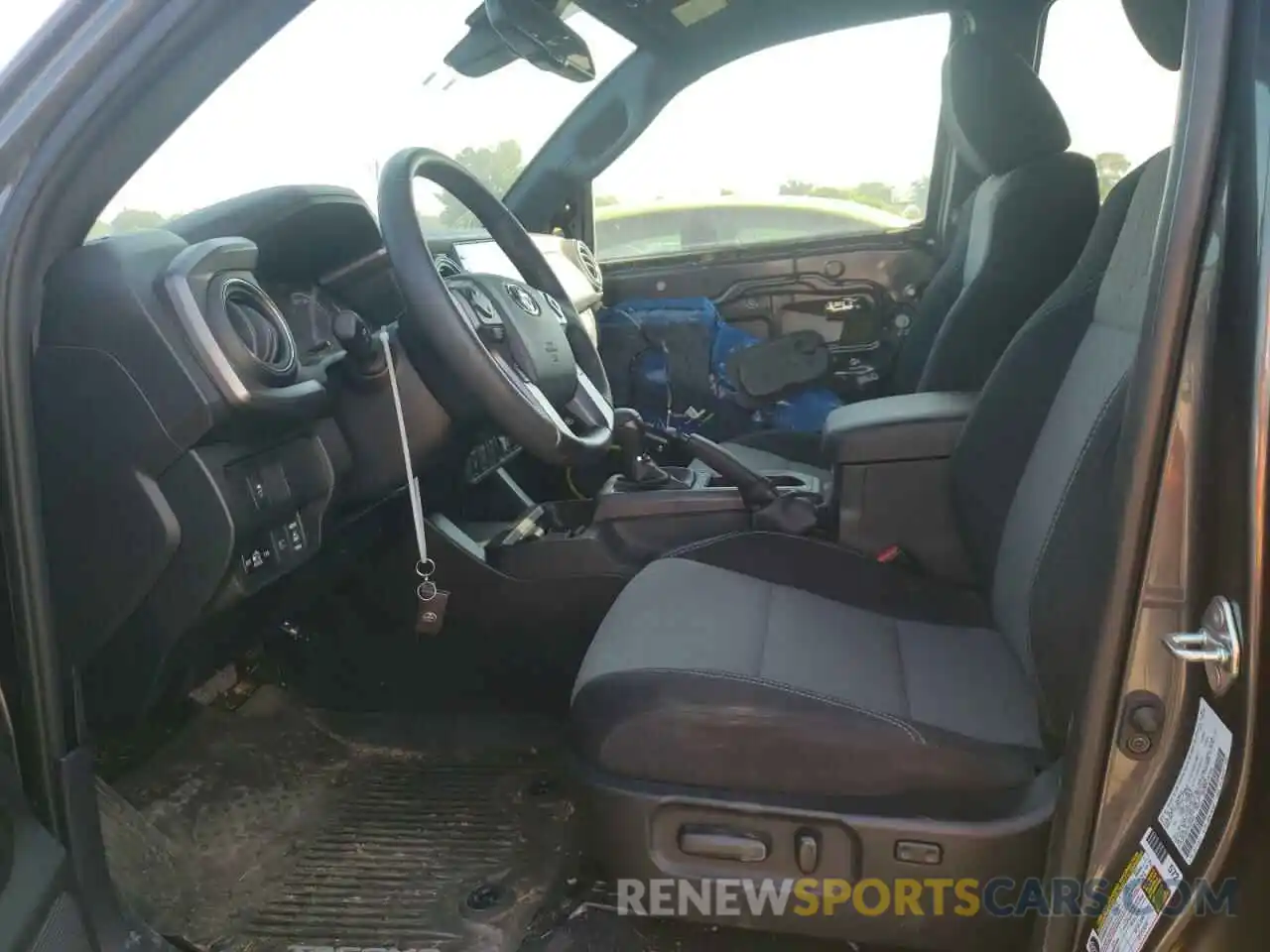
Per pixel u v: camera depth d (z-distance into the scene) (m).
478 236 2.27
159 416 1.11
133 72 0.95
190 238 1.34
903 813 1.16
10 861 0.95
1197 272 0.83
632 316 3.02
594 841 1.26
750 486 1.87
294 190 1.47
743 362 2.95
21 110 0.96
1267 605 0.81
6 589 0.99
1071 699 1.16
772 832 1.19
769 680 1.24
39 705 1.02
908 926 1.19
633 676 1.26
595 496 2.03
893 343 3.00
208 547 1.18
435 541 1.87
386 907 1.53
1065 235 2.19
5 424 0.96
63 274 1.07
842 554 1.70
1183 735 0.91
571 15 2.34
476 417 1.54
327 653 1.98
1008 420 1.57
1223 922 0.88
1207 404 0.83
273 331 1.26
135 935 1.15
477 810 1.75
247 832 1.69
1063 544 1.22
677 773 1.21
